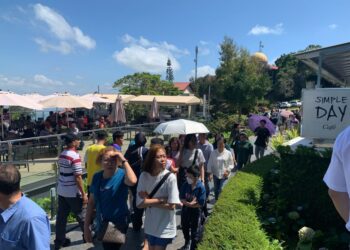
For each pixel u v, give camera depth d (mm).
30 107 15211
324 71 12898
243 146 9859
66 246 5793
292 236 5324
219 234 3908
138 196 4289
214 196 8562
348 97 6605
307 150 5391
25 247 2436
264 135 11953
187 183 5332
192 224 5316
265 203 5965
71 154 5598
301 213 5332
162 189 4207
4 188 2441
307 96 6898
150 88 53938
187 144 6852
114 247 4082
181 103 33781
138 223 6305
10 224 2434
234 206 4918
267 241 3998
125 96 35656
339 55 8344
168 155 6984
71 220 7086
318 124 6820
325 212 5227
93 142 13633
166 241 4266
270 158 8523
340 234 5016
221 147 7730
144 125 18000
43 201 8008
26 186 9055
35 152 10594
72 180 5605
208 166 7816
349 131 1865
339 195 1923
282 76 81125
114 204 4082
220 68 44219
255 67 45375
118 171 4156
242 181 6293
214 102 43250
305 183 5375
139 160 6172
